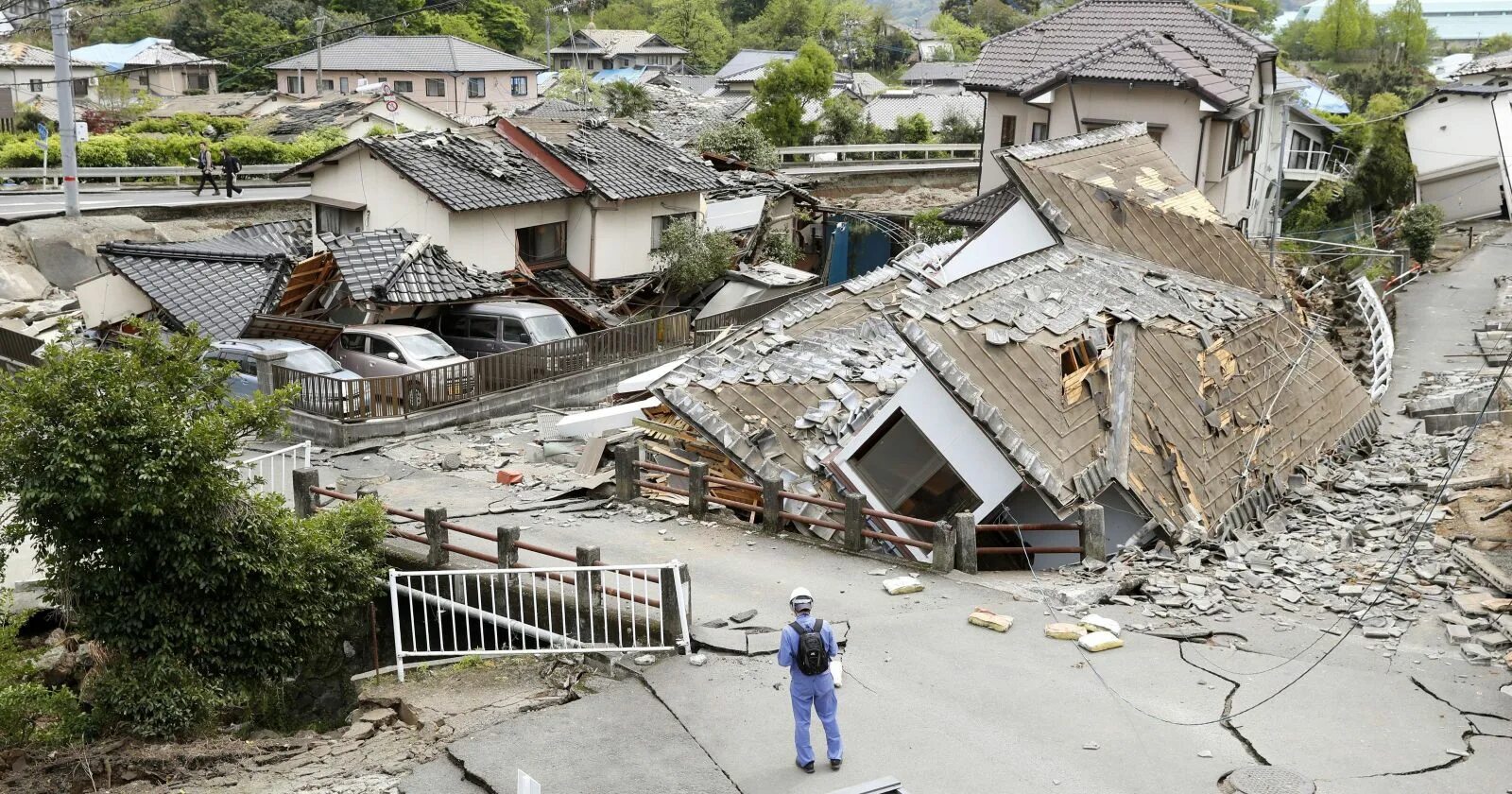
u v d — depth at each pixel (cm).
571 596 1398
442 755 1084
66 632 1518
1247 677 1178
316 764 1097
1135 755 1031
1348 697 1130
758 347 2019
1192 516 1627
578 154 3378
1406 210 4175
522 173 3259
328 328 2644
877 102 7000
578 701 1172
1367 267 3678
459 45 7319
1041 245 2281
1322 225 4278
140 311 2936
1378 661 1205
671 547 1619
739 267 3544
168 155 4659
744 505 1730
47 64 6297
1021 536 1545
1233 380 1925
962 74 8875
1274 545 1570
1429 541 1534
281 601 1242
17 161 4356
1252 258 2412
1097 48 3806
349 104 5791
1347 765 1008
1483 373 2486
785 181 4019
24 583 1652
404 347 2539
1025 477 1544
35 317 3091
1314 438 1983
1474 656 1202
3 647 1245
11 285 3219
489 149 3306
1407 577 1417
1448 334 2875
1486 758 1016
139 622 1174
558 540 1664
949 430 1612
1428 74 8231
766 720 1115
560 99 6638
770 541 1641
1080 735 1068
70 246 3375
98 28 7288
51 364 1145
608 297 3347
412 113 5722
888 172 5184
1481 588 1366
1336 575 1447
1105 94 3656
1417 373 2558
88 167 4238
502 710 1191
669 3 11144
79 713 1198
